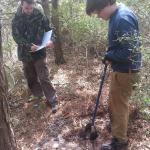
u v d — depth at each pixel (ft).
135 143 7.80
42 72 9.27
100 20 11.52
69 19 11.84
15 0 11.25
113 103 7.36
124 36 6.54
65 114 9.18
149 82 7.25
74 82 10.84
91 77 11.03
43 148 8.07
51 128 8.73
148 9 8.79
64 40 12.96
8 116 6.09
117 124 7.41
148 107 7.90
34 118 9.24
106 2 6.77
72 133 8.41
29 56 9.12
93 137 8.05
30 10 8.61
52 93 9.50
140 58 7.02
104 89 10.04
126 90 7.22
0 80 5.77
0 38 7.76
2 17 10.71
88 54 12.51
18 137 8.52
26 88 10.61
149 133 8.02
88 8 6.97
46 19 8.97
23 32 8.93
